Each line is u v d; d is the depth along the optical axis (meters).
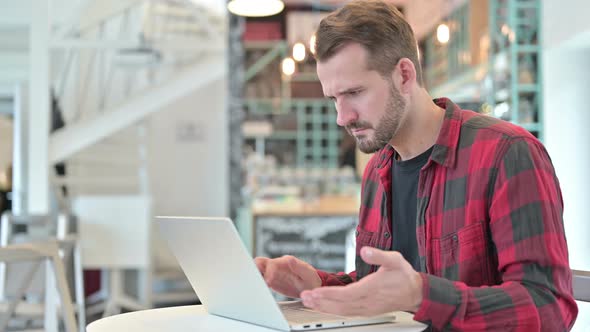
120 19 7.97
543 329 1.36
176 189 8.91
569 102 5.71
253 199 7.61
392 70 1.52
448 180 1.57
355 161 9.49
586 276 1.73
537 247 1.38
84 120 6.90
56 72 7.85
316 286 1.70
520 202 1.42
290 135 9.43
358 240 1.88
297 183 8.80
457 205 1.54
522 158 1.45
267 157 9.22
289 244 6.38
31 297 5.36
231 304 1.53
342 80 1.49
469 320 1.32
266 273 1.65
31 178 6.39
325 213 6.38
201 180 8.95
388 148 1.78
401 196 1.73
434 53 8.70
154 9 7.70
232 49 7.47
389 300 1.26
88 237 6.38
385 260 1.26
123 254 6.41
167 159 8.91
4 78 7.38
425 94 1.64
